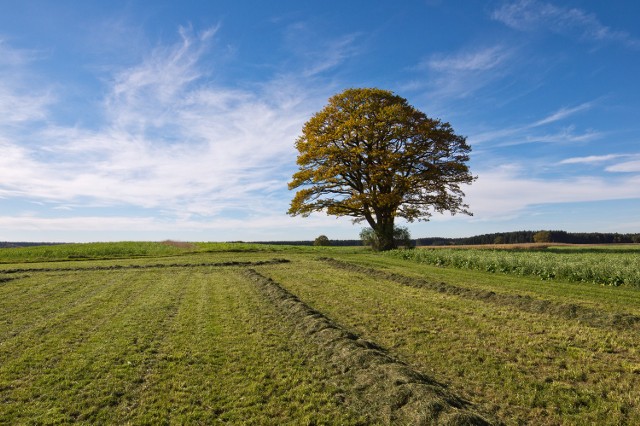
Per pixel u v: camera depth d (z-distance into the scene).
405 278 14.92
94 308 10.90
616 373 5.90
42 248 33.12
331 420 4.76
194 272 18.48
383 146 30.80
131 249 31.89
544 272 15.24
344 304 10.84
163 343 7.68
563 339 7.50
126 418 4.89
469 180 32.56
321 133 32.53
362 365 6.18
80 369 6.44
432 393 4.98
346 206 32.66
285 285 14.09
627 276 13.14
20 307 11.16
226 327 8.71
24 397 5.48
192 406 5.16
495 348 7.09
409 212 32.25
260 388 5.65
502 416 4.81
